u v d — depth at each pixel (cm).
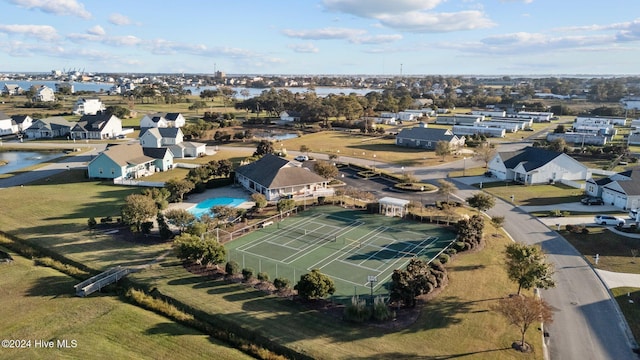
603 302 3812
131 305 3712
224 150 11175
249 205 6475
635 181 6438
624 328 3428
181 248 4253
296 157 9738
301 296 3722
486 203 5716
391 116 17812
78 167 8938
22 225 5509
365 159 10050
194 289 3916
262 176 7000
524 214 6166
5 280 4112
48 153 10681
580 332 3372
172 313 3553
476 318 3472
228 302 3694
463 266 4409
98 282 3959
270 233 5366
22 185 7500
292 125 16038
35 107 19775
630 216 5841
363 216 6016
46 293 3894
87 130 12744
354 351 3047
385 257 4666
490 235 5322
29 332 3262
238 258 4616
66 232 5275
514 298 3209
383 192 7262
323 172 7375
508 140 13150
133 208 5094
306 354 3023
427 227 5578
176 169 8900
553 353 3116
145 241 4994
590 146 11519
